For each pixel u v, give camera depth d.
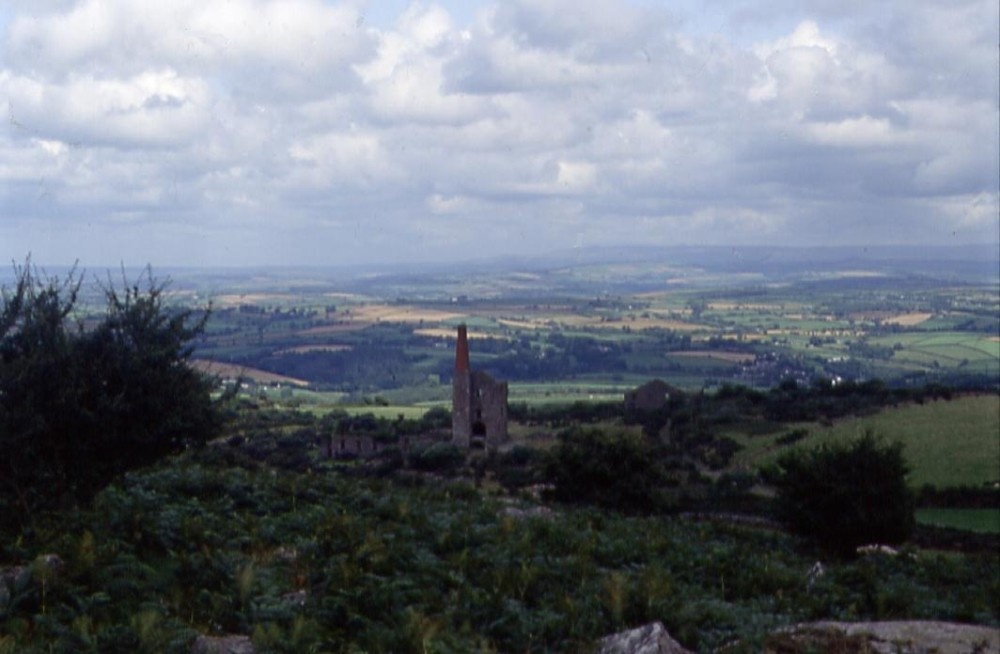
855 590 22.09
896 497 32.47
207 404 18.83
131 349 17.83
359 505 23.94
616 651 15.04
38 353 16.89
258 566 16.55
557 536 23.38
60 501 17.80
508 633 15.49
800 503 33.03
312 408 99.12
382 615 15.24
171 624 13.09
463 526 22.00
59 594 14.01
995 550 40.66
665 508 42.31
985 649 16.25
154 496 20.11
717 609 17.92
